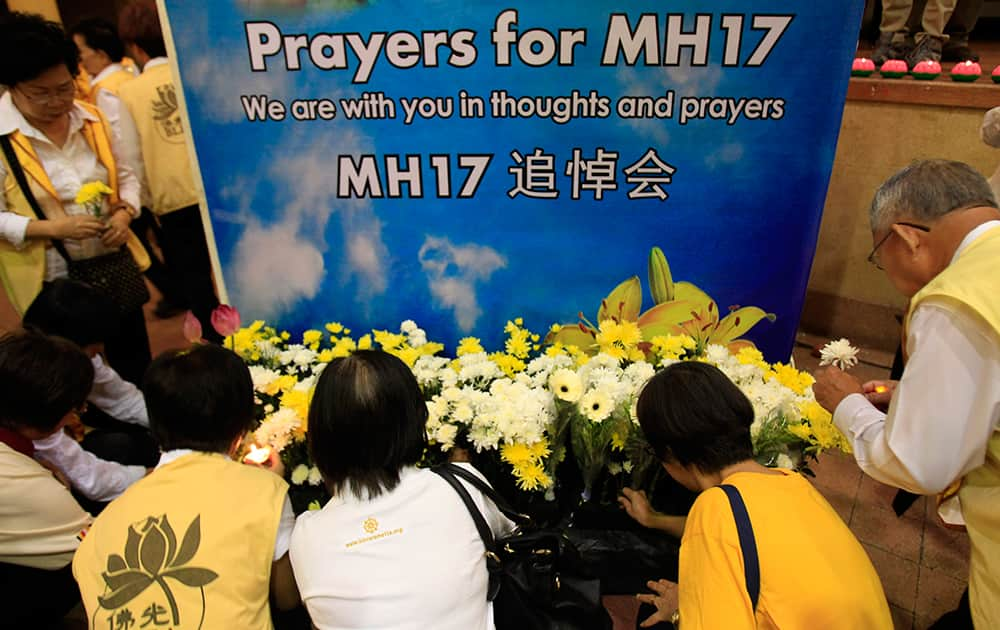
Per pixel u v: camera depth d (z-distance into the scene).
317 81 1.72
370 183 1.84
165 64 2.97
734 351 2.00
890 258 1.29
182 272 3.40
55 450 1.63
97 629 1.10
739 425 1.20
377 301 2.02
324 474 1.23
